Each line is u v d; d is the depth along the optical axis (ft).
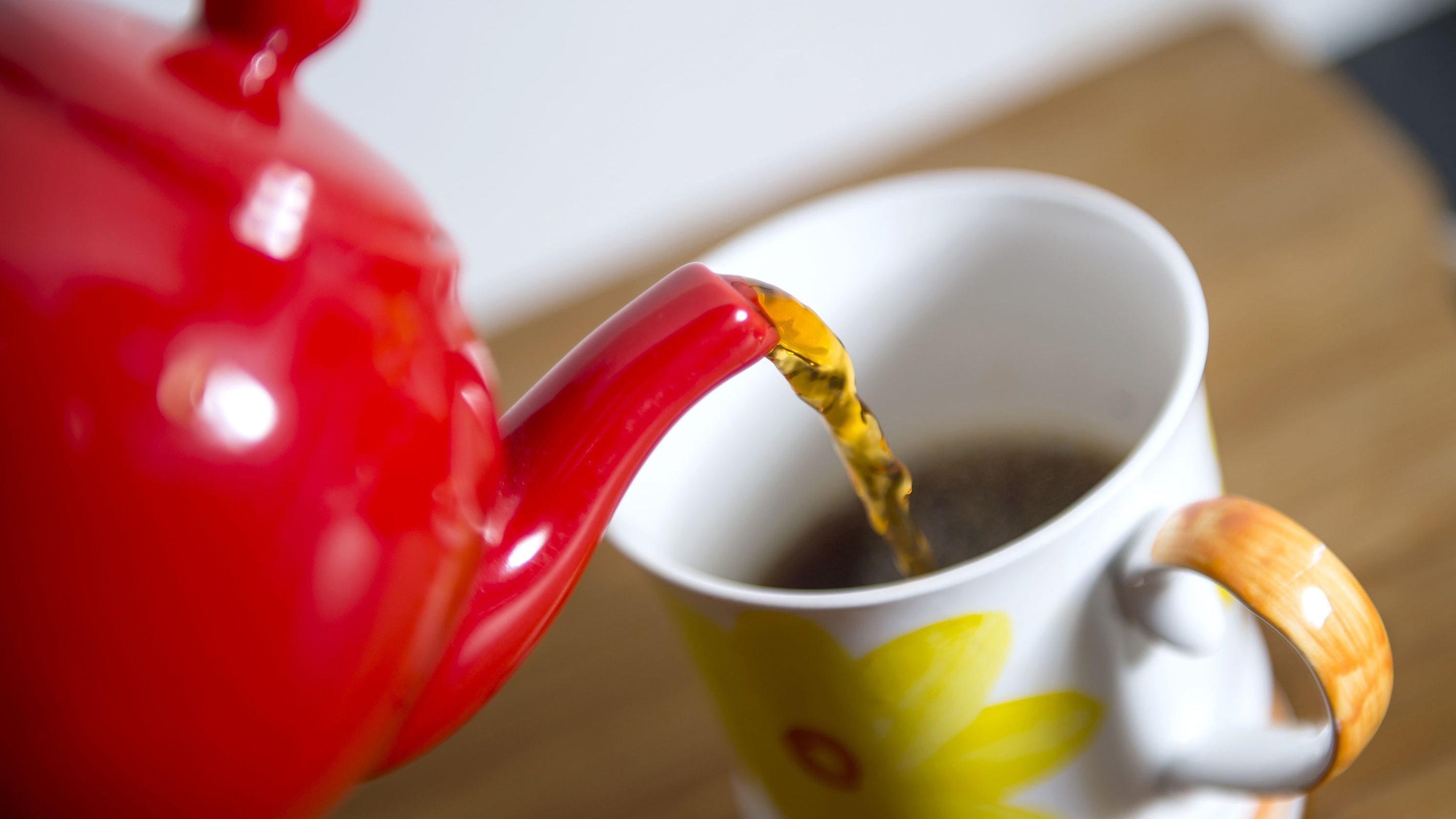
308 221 1.40
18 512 1.34
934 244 1.88
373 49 3.23
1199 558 1.55
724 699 1.69
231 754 1.38
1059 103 2.85
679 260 2.79
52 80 1.38
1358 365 2.06
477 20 3.27
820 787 1.68
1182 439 1.59
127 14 1.45
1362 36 4.71
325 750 1.40
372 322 1.41
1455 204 4.21
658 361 1.51
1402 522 1.93
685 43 3.46
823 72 3.62
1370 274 2.15
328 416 1.39
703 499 1.90
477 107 3.40
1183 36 2.89
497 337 2.79
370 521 1.39
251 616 1.37
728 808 1.90
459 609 1.45
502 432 1.53
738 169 3.72
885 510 1.78
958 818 1.65
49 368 1.34
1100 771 1.65
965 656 1.58
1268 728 1.66
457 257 1.49
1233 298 2.22
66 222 1.36
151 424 1.35
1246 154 2.50
